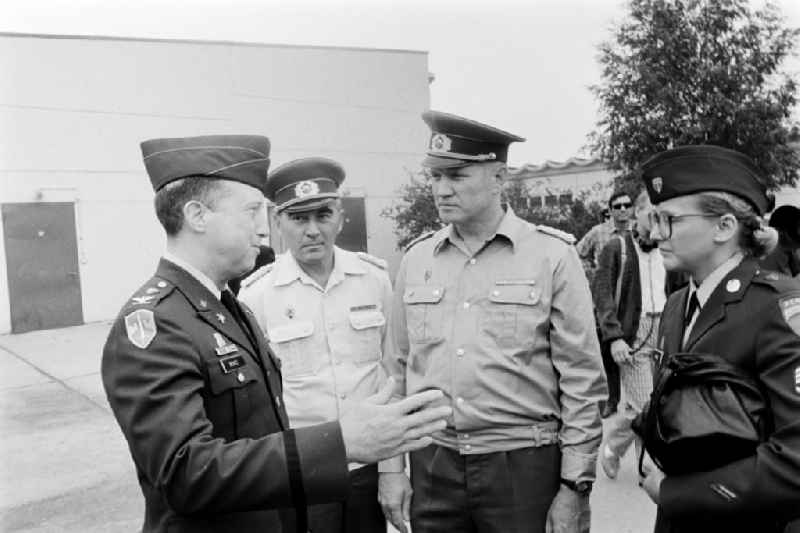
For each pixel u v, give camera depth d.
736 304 1.55
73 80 11.23
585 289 2.25
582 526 2.19
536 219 11.43
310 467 1.34
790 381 1.42
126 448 5.03
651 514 3.51
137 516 3.88
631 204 4.91
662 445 1.50
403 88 15.08
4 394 6.77
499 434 2.20
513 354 2.21
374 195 14.77
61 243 11.17
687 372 1.51
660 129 10.09
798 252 3.00
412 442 1.40
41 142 10.99
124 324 1.43
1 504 4.06
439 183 2.30
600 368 2.23
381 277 2.81
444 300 2.35
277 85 13.45
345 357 2.61
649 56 10.16
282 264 2.74
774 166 10.41
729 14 10.00
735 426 1.42
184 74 12.34
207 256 1.59
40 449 5.05
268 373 1.66
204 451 1.31
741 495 1.41
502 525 2.19
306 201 2.51
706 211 1.60
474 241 2.35
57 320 11.12
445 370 2.28
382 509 2.52
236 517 1.50
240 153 1.61
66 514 3.92
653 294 3.86
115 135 11.64
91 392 6.75
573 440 2.17
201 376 1.45
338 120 14.25
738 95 10.08
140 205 11.86
